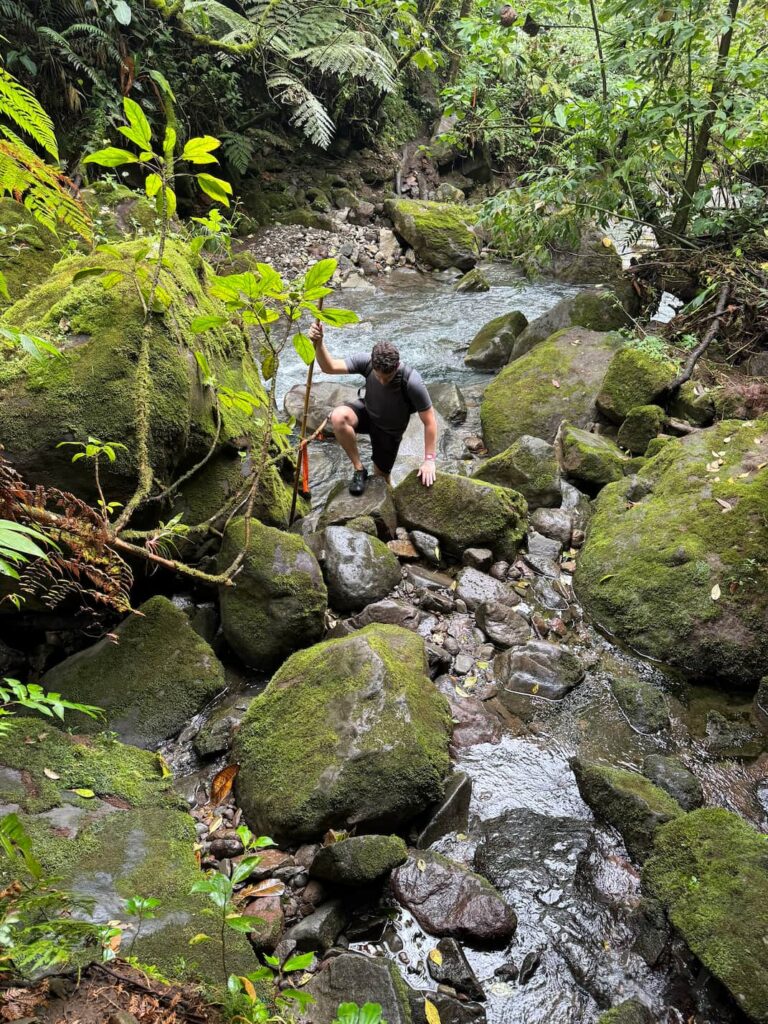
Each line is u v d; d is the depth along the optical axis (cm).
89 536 201
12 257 423
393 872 222
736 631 318
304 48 904
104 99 708
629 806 243
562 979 204
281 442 414
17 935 158
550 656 316
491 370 624
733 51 601
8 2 646
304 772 243
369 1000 182
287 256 855
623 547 365
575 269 845
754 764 277
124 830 217
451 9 1169
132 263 323
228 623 315
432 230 897
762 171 666
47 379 281
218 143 216
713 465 382
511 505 386
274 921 205
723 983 191
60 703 160
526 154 1020
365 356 396
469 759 274
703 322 579
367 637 278
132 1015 152
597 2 712
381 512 388
